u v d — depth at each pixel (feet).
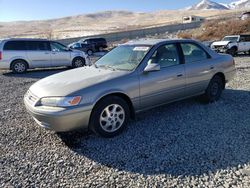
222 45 71.10
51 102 13.55
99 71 16.20
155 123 16.74
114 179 10.94
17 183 10.80
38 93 14.35
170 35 145.18
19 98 24.66
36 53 44.86
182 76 17.63
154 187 10.34
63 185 10.61
